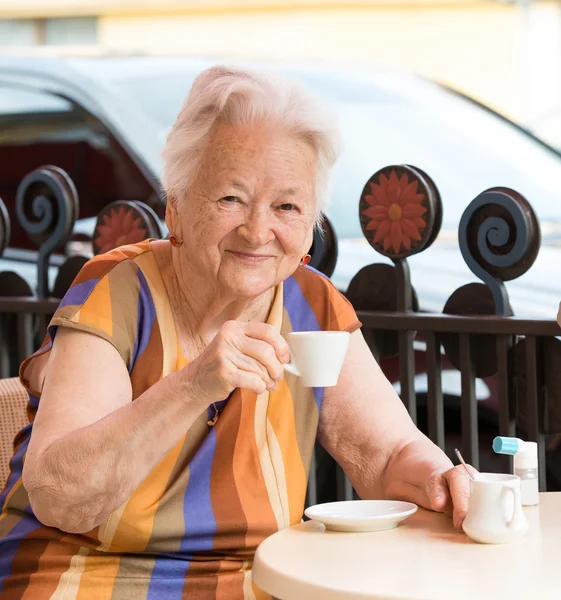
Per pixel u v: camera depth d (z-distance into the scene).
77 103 3.88
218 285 1.94
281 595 1.48
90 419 1.82
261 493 2.00
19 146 4.01
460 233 2.49
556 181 3.63
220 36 12.69
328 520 1.71
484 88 12.27
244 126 1.87
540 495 1.92
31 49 4.37
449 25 12.31
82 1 12.84
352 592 1.40
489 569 1.48
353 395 2.14
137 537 1.92
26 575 1.93
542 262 3.03
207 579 1.95
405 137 3.79
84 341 1.92
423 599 1.36
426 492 1.88
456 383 2.82
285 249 1.92
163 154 1.96
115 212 3.04
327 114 1.91
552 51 12.03
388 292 2.68
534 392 2.38
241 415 2.01
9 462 2.26
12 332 3.43
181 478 1.95
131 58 4.09
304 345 1.63
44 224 3.24
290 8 12.52
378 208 2.64
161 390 1.69
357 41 12.52
